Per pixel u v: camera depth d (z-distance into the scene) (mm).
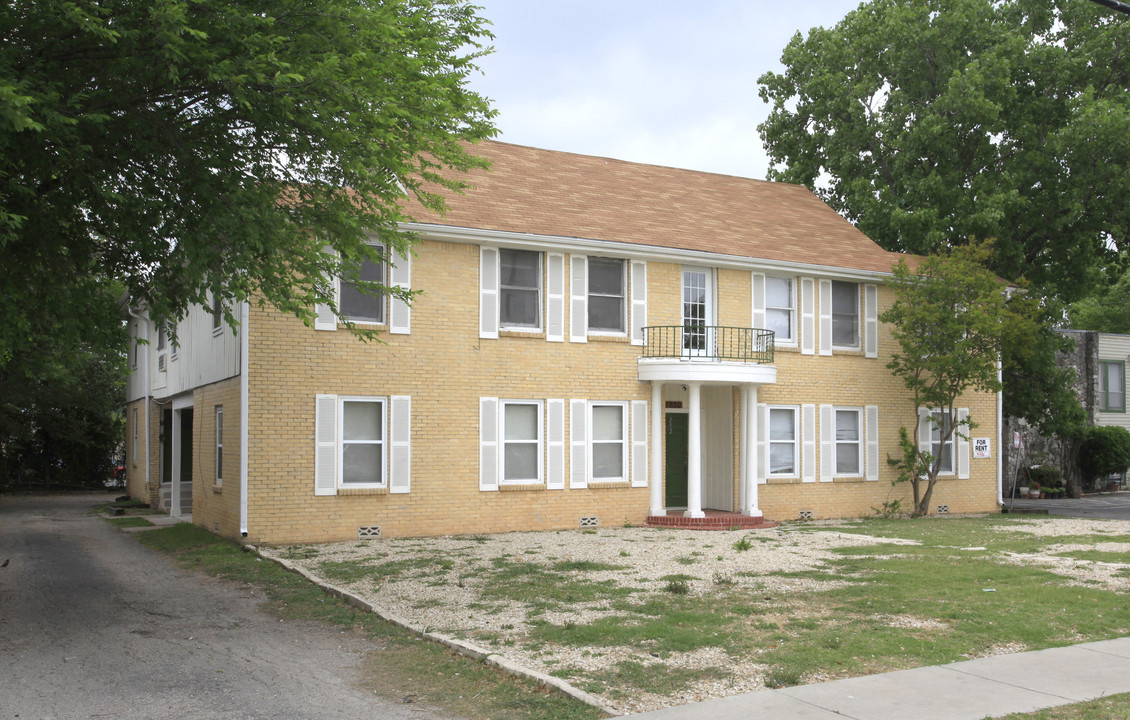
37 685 7492
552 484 18500
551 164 22953
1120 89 27547
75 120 8273
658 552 14625
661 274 19938
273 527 15922
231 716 6648
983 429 24156
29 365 12391
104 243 11133
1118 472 33938
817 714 6344
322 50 9766
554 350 18672
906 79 28984
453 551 14875
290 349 16219
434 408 17406
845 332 22344
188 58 8875
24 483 36469
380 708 6809
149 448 26812
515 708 6699
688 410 21453
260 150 10562
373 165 10391
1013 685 7055
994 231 26219
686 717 6305
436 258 17625
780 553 14406
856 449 22203
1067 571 12438
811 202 26547
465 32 11570
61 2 8289
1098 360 35750
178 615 10422
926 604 10078
